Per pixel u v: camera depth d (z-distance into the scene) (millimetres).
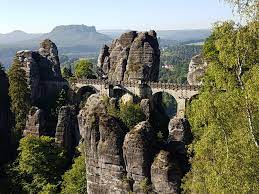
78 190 81125
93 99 95562
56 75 133250
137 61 114500
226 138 37656
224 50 40312
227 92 39688
